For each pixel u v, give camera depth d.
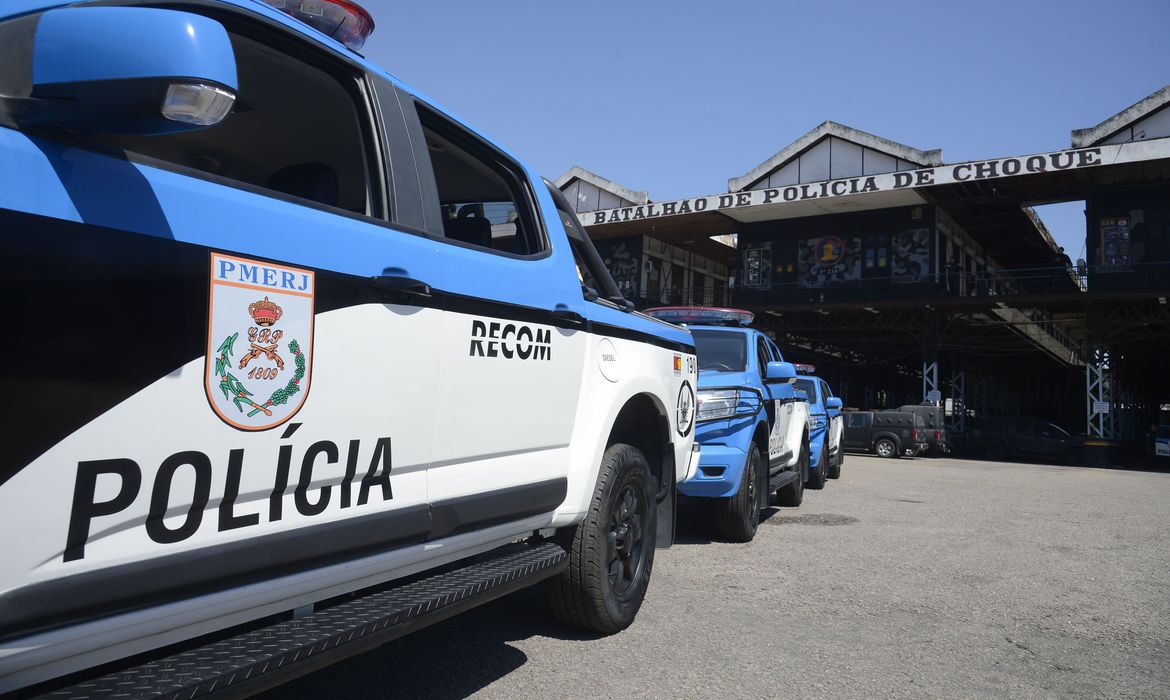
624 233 33.50
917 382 41.09
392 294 2.27
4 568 1.36
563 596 3.77
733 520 6.69
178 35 1.39
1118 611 4.98
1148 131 24.36
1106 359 25.30
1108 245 25.14
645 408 4.27
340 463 2.09
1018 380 42.16
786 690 3.39
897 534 7.74
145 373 1.59
